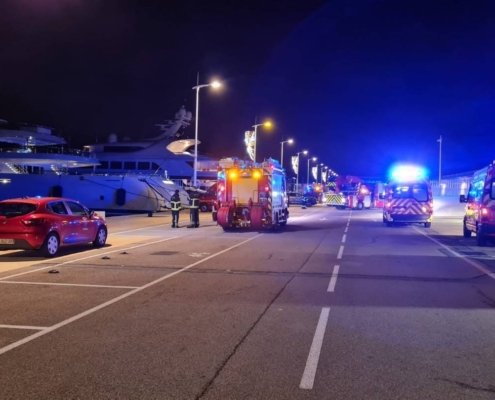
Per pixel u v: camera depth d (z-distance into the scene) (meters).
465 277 11.65
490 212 17.66
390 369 5.56
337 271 12.38
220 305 8.61
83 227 16.19
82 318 7.68
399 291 9.95
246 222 23.80
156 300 8.97
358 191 51.59
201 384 5.10
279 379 5.25
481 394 4.89
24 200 14.74
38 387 5.00
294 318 7.76
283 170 26.64
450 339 6.71
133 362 5.74
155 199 43.94
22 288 9.99
